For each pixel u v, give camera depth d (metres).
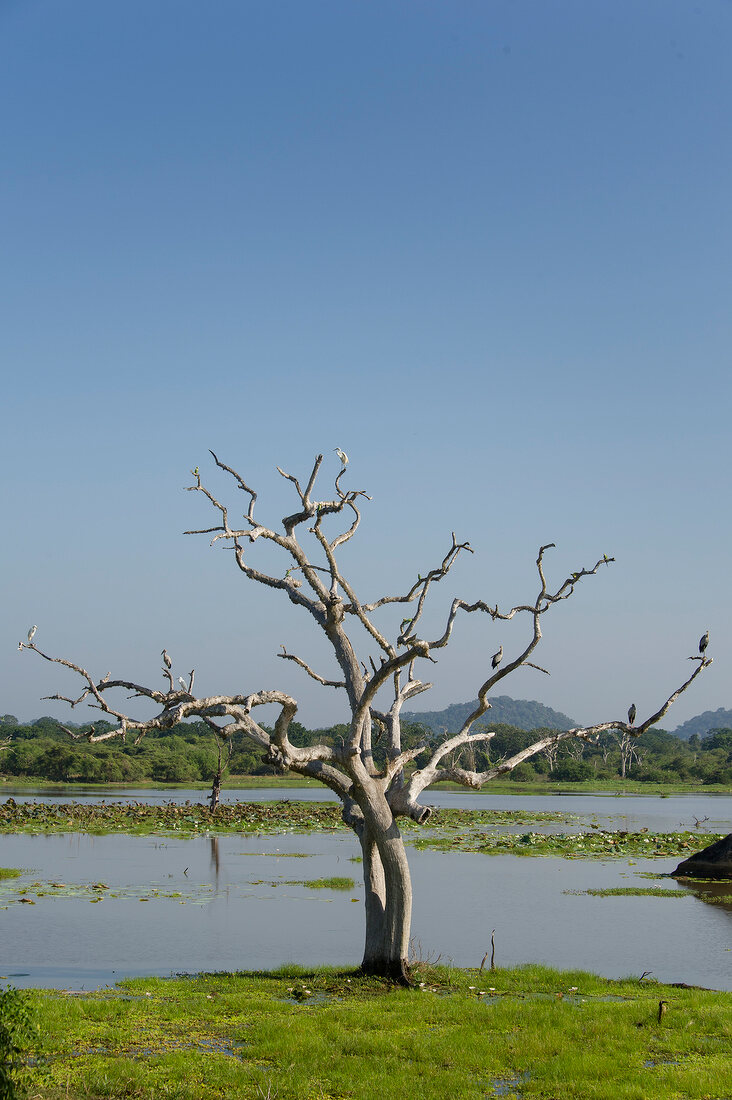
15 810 57.41
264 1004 15.66
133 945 22.30
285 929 24.47
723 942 23.58
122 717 16.41
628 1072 12.66
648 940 23.80
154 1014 15.09
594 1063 12.84
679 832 53.88
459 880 34.41
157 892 29.97
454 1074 12.36
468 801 95.75
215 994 16.72
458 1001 16.31
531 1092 11.95
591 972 19.95
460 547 20.11
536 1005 15.97
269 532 19.12
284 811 64.12
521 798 104.38
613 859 41.16
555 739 19.45
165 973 19.39
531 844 45.72
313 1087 11.83
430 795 110.69
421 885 33.12
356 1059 12.90
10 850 41.38
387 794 18.77
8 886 30.69
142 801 76.62
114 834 49.03
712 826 59.28
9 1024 11.91
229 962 20.62
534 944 23.22
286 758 17.47
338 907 27.70
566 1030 14.54
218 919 25.72
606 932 24.83
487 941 23.58
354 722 17.92
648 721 18.80
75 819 55.25
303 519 19.25
